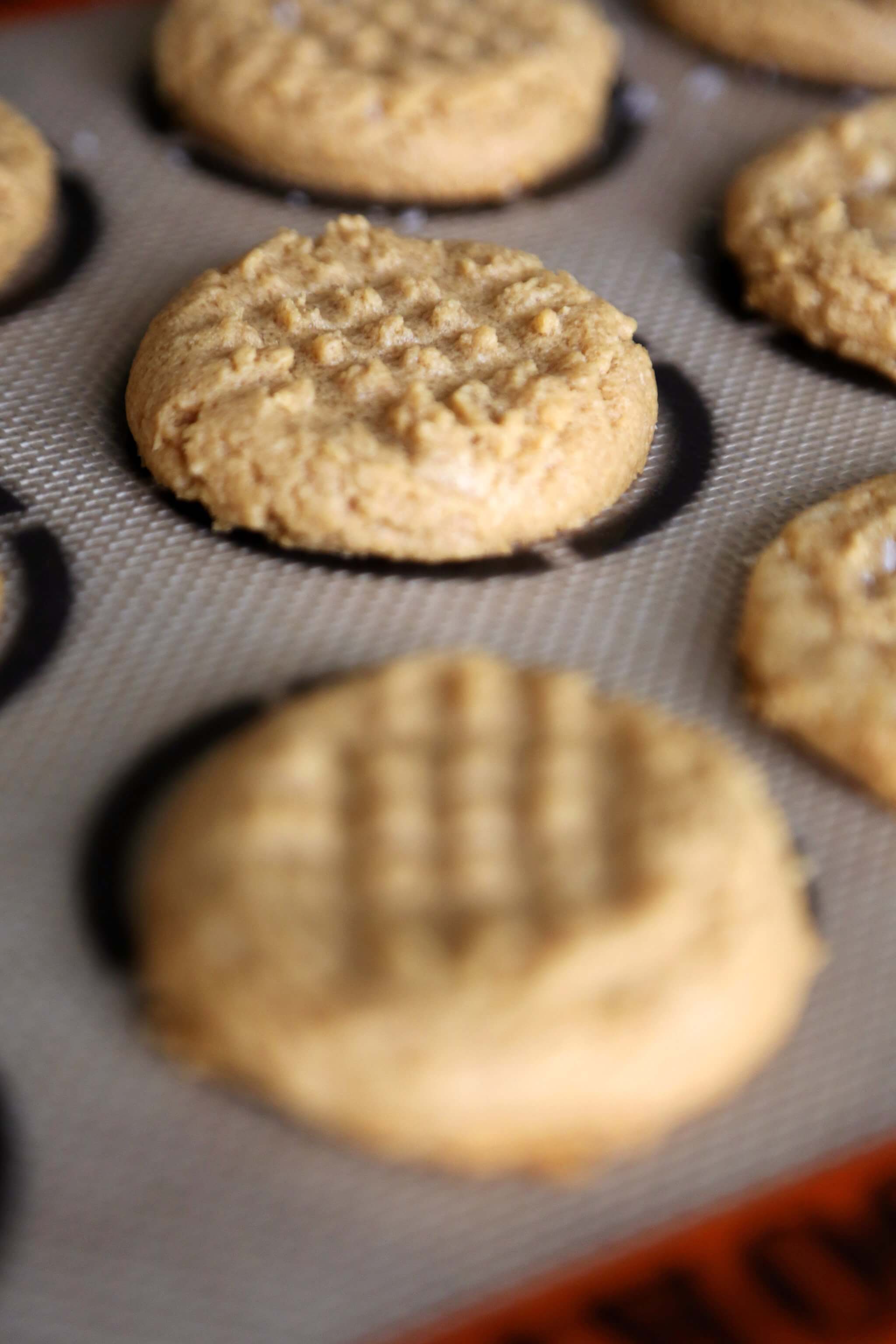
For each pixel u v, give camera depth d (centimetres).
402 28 40
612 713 30
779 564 32
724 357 36
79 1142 28
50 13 42
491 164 38
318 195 38
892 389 36
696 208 39
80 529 33
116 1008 29
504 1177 28
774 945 28
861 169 38
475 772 29
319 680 31
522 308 34
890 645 31
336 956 28
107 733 31
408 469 32
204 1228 27
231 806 29
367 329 34
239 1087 28
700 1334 27
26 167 37
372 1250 27
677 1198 28
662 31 43
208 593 32
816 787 31
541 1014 27
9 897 29
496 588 32
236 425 33
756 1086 28
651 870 28
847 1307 27
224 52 39
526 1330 27
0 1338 27
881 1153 28
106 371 35
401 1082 27
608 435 33
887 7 41
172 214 38
